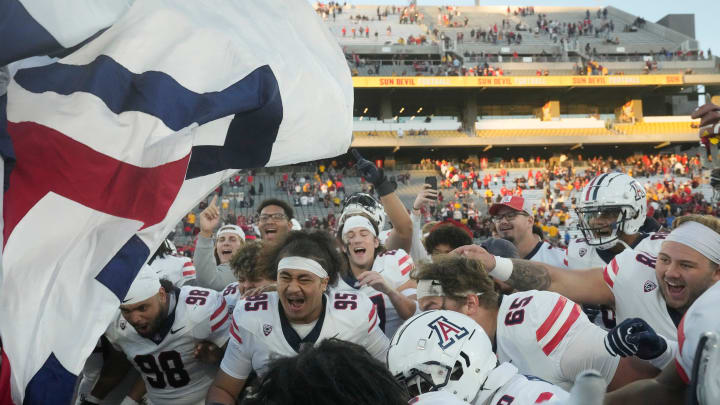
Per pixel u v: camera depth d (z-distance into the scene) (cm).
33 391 146
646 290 262
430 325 178
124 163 167
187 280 468
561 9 4619
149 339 293
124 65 174
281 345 254
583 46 3881
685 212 2433
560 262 416
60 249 157
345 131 231
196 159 196
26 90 163
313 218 2289
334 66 236
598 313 376
